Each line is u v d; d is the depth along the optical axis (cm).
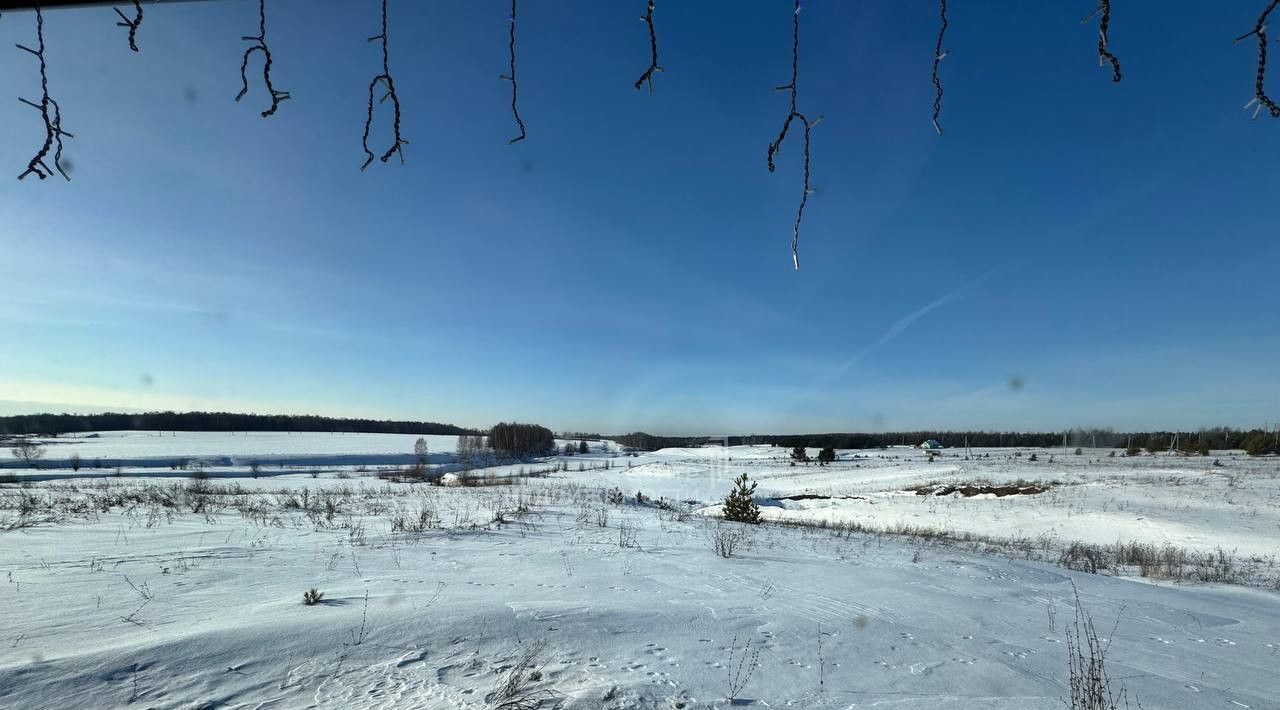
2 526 930
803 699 386
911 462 5891
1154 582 1166
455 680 374
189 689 346
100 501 1472
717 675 415
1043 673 467
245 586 583
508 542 991
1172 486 3008
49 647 388
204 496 1803
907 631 566
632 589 666
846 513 2761
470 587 627
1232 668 539
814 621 575
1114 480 3325
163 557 700
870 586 786
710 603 618
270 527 1046
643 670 412
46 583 558
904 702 390
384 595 564
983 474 4025
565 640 459
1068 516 2334
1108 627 675
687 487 4053
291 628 434
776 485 4303
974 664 476
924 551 1270
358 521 1207
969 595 789
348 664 390
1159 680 475
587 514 1502
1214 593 1044
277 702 338
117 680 348
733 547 1052
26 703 317
